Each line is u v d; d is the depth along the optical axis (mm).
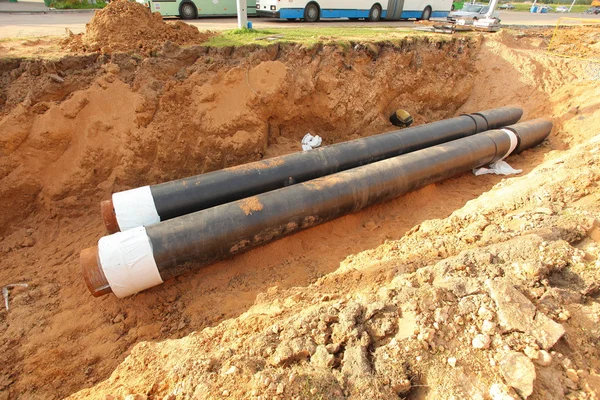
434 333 3320
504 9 37500
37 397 4043
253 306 4754
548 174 6520
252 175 5977
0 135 5984
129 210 5262
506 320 3320
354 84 8852
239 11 9453
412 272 4570
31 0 21125
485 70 10867
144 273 4602
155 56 7133
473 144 7375
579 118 8922
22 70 6332
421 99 10148
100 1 19500
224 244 4988
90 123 6555
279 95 7902
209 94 7262
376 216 6727
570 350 3242
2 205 6164
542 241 4305
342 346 3465
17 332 4688
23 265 5715
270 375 3170
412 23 16156
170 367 3721
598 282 3844
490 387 2912
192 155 7316
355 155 6871
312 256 5781
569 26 15258
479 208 6105
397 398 2949
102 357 4426
